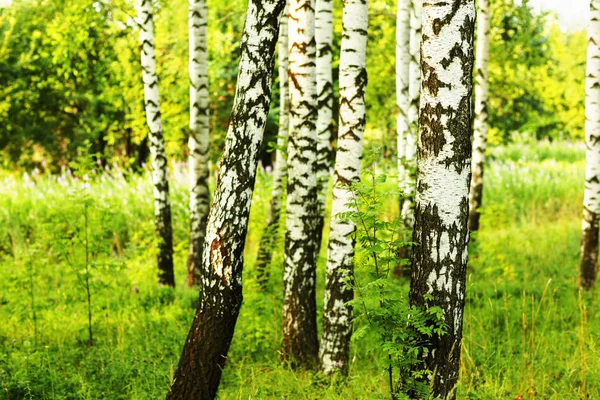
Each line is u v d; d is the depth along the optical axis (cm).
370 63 1496
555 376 571
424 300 387
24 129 2100
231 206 447
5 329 726
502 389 515
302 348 611
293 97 605
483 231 1295
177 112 1633
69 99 2091
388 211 949
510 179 1611
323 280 870
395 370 536
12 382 538
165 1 1341
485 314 771
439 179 378
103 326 756
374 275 426
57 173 2233
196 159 949
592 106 851
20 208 1334
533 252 1133
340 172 566
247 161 449
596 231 876
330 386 533
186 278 1050
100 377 592
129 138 2280
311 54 600
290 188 613
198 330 455
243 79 446
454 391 394
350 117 561
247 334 661
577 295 859
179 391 459
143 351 661
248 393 532
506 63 1391
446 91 374
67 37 1064
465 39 373
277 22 448
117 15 1055
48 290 916
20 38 1880
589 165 866
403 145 1023
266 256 915
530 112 2442
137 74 1619
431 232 382
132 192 1427
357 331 397
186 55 1571
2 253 1222
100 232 752
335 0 1350
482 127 1082
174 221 1402
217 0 1227
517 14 1266
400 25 1013
